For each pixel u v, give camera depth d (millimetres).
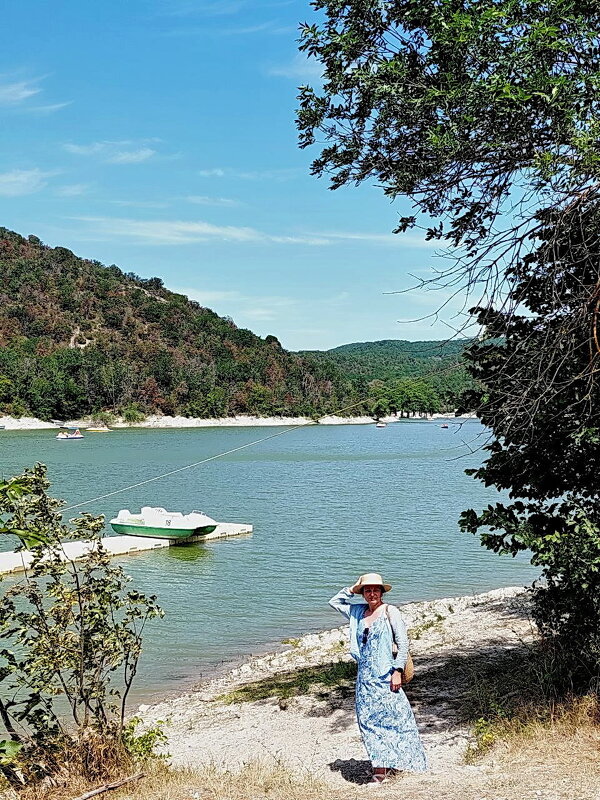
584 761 6418
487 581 23516
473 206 8055
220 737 9930
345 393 175625
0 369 159625
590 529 7516
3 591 19625
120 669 15008
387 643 6863
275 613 19812
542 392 7523
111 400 163875
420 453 89938
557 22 6391
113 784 6703
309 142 7855
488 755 7105
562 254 7328
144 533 31156
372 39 7414
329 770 7734
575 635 8266
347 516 39594
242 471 68125
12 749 5418
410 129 7453
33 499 7344
